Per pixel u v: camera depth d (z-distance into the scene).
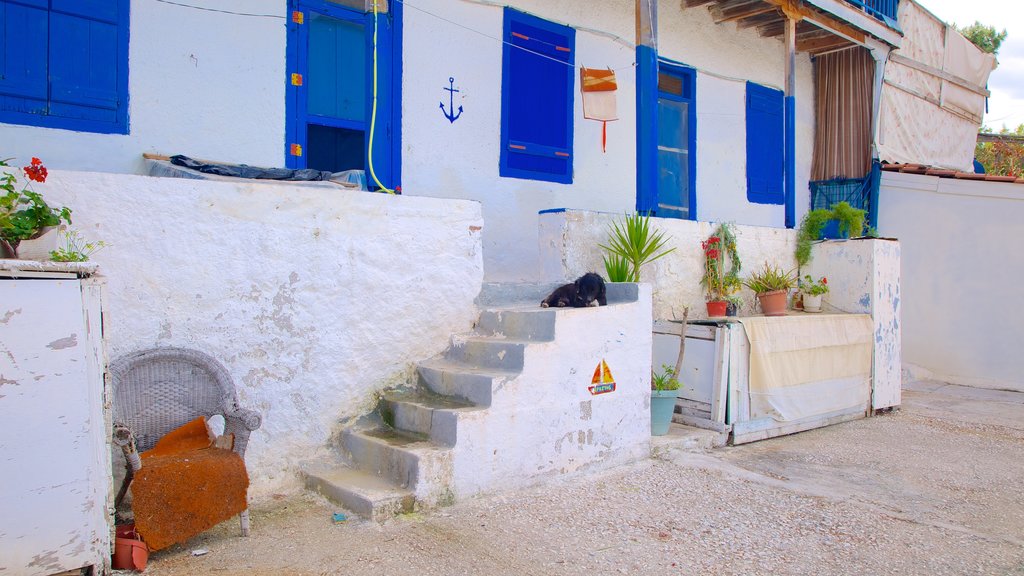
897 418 7.91
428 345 5.70
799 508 4.78
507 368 5.11
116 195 4.28
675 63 9.70
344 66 7.15
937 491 5.28
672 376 6.39
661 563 3.82
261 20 6.46
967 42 12.65
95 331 3.46
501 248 7.99
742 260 7.95
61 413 3.34
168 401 4.19
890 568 3.86
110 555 3.50
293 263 4.96
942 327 10.62
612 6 8.95
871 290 7.98
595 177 8.87
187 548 3.87
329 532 4.11
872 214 10.92
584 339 5.33
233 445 4.14
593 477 5.30
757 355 6.60
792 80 8.80
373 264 5.36
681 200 10.02
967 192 10.38
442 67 7.53
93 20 5.63
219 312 4.66
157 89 5.91
